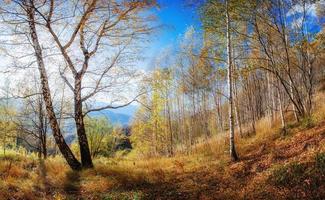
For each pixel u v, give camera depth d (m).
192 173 13.92
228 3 15.88
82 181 12.88
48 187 11.82
